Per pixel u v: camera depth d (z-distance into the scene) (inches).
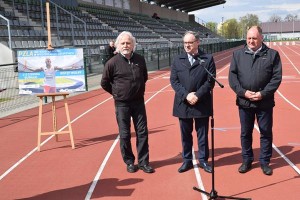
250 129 217.8
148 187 203.3
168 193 194.4
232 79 214.5
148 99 526.9
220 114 398.6
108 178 219.0
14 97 548.1
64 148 287.3
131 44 212.4
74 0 1311.5
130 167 227.0
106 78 218.2
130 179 216.1
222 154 256.7
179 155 258.7
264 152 217.0
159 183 208.2
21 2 984.3
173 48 1286.9
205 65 207.2
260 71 204.4
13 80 562.3
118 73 213.9
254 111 215.0
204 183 205.8
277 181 205.3
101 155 265.4
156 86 670.5
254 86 206.2
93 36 1131.9
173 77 215.9
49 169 240.1
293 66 1008.9
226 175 216.2
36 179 223.0
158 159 251.8
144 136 224.5
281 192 191.0
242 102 212.7
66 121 391.5
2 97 542.0
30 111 456.4
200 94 204.7
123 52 211.9
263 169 216.4
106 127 355.6
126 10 1849.2
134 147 281.1
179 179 213.0
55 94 278.8
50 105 498.6
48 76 278.2
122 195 193.9
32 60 277.3
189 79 209.3
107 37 1229.1
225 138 298.8
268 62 203.8
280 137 298.8
